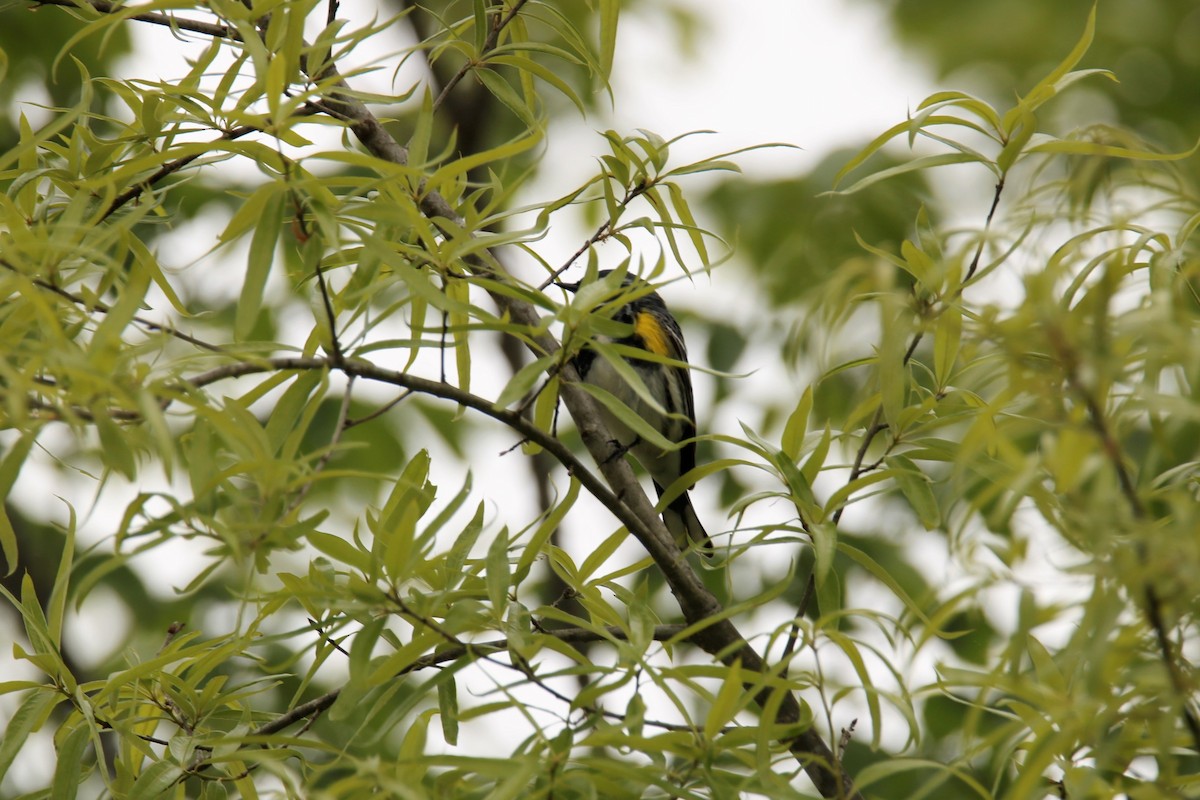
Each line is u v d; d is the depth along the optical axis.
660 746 4.06
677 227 5.54
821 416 11.01
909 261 4.89
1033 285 3.53
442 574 4.73
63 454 8.85
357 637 4.26
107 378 3.62
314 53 5.00
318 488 10.88
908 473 5.21
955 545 3.77
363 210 4.41
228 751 5.13
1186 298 4.45
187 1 4.41
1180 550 3.16
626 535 5.41
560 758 3.91
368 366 4.56
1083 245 4.34
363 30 4.64
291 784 4.23
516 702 4.00
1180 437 4.68
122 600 10.71
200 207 10.82
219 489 3.88
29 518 11.98
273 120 4.12
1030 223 4.27
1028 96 5.09
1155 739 3.68
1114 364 3.30
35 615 5.07
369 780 3.92
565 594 5.42
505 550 4.71
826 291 4.07
